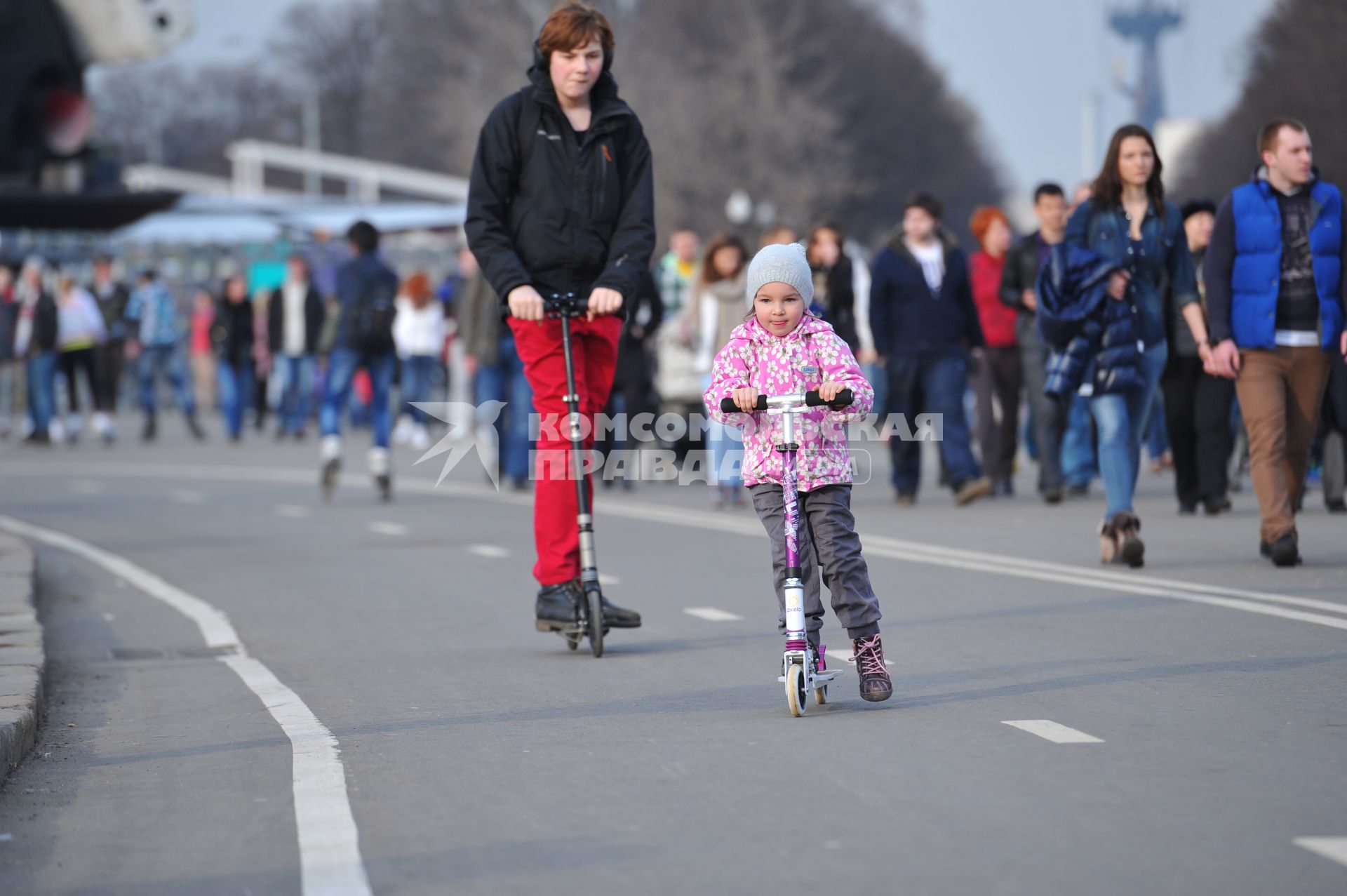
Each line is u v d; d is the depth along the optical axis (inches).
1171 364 1882.4
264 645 1233.4
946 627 1174.3
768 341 907.4
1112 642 1085.1
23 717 880.9
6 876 662.5
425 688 1025.5
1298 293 1386.6
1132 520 1433.3
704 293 2199.8
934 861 625.9
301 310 3846.0
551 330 1133.1
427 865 649.0
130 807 765.9
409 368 3533.5
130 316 3976.4
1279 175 1380.4
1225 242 1387.8
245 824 724.7
